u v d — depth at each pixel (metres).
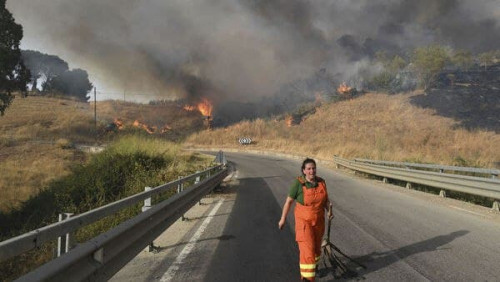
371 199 12.23
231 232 7.64
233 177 20.92
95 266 3.69
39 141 52.78
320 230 4.66
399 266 5.35
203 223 8.58
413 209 10.29
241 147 63.53
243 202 11.96
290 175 21.92
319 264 5.46
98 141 63.84
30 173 26.16
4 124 73.81
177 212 7.60
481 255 5.89
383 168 17.61
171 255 6.00
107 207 4.34
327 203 4.83
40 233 2.97
